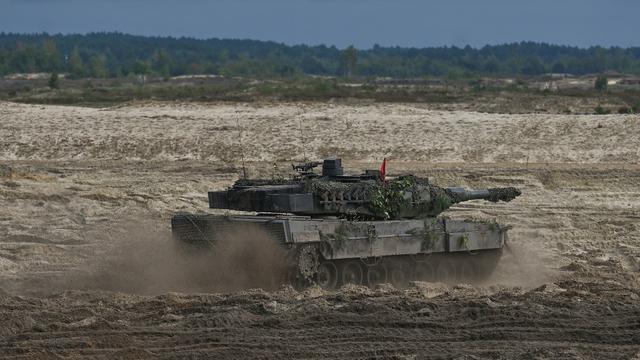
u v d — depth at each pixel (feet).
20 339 198.70
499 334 205.05
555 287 266.36
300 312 221.05
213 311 223.92
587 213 459.32
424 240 284.20
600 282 284.41
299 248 257.96
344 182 283.59
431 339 201.36
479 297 242.78
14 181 471.62
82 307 228.84
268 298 236.63
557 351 190.19
